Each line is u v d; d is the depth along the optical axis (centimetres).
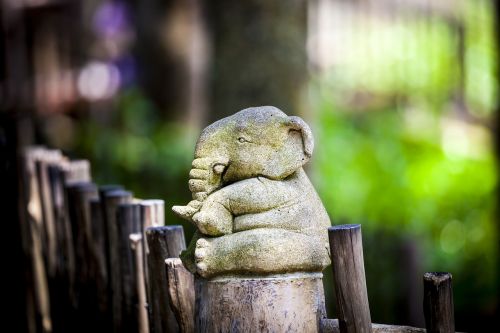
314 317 297
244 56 702
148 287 387
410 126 1115
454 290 779
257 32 698
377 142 1019
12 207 566
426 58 1135
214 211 294
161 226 361
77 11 1202
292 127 299
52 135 1032
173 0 1205
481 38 1183
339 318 283
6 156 570
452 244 895
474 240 891
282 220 293
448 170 1015
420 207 905
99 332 441
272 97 700
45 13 1187
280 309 291
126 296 403
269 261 288
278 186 296
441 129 1134
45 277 533
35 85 1162
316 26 1073
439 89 1138
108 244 425
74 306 479
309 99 724
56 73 1180
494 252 831
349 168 943
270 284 290
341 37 1122
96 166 955
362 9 1141
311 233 296
